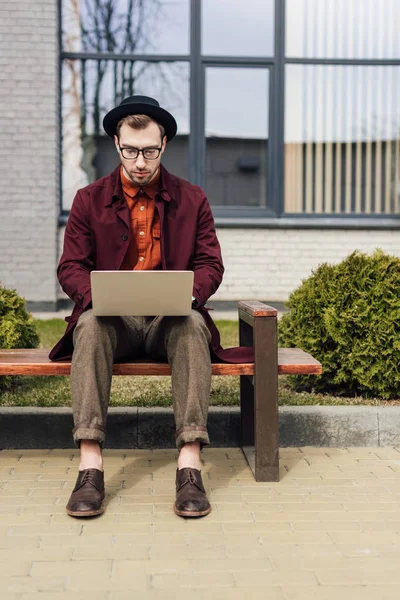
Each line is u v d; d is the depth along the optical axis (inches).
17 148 329.7
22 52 328.8
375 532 102.3
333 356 162.7
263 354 122.6
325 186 359.6
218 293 344.2
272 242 344.5
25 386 174.9
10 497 115.8
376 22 355.3
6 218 330.0
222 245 342.6
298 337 166.6
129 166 121.9
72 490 119.4
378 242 347.6
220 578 87.4
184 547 96.4
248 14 347.9
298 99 356.2
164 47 346.3
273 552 95.1
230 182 352.5
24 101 329.4
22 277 331.0
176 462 135.7
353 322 158.6
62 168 346.6
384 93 358.3
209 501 114.4
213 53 347.3
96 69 344.8
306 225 343.6
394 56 357.1
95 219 126.4
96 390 112.1
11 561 91.7
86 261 126.8
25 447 144.7
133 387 173.8
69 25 342.3
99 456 112.3
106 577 87.4
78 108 345.7
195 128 348.5
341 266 165.2
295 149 358.3
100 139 347.9
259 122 351.6
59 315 318.7
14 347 163.2
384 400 161.8
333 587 85.2
